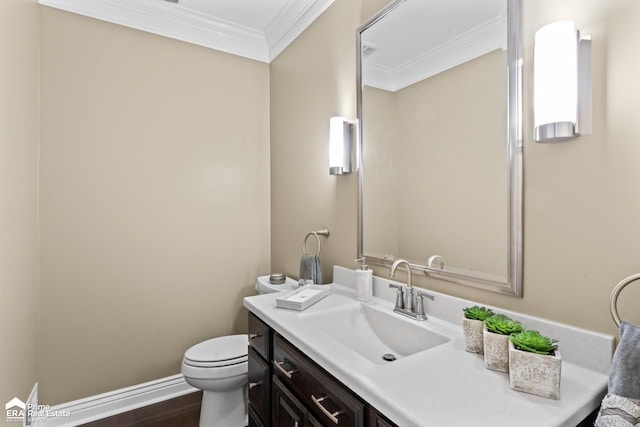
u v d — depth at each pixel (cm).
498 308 108
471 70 116
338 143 172
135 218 215
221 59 246
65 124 194
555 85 84
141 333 218
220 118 246
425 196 135
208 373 177
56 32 192
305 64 216
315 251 208
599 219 86
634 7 79
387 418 77
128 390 212
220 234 246
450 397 75
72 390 197
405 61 142
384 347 133
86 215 201
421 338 120
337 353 99
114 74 209
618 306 83
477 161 114
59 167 193
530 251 100
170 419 202
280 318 130
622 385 69
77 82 198
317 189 205
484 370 88
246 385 196
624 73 81
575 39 85
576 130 86
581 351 88
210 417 186
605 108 84
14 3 148
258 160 261
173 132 228
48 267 190
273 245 262
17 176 152
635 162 79
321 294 156
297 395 115
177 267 230
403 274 145
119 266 211
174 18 224
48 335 190
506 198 106
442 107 127
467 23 117
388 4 149
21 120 157
